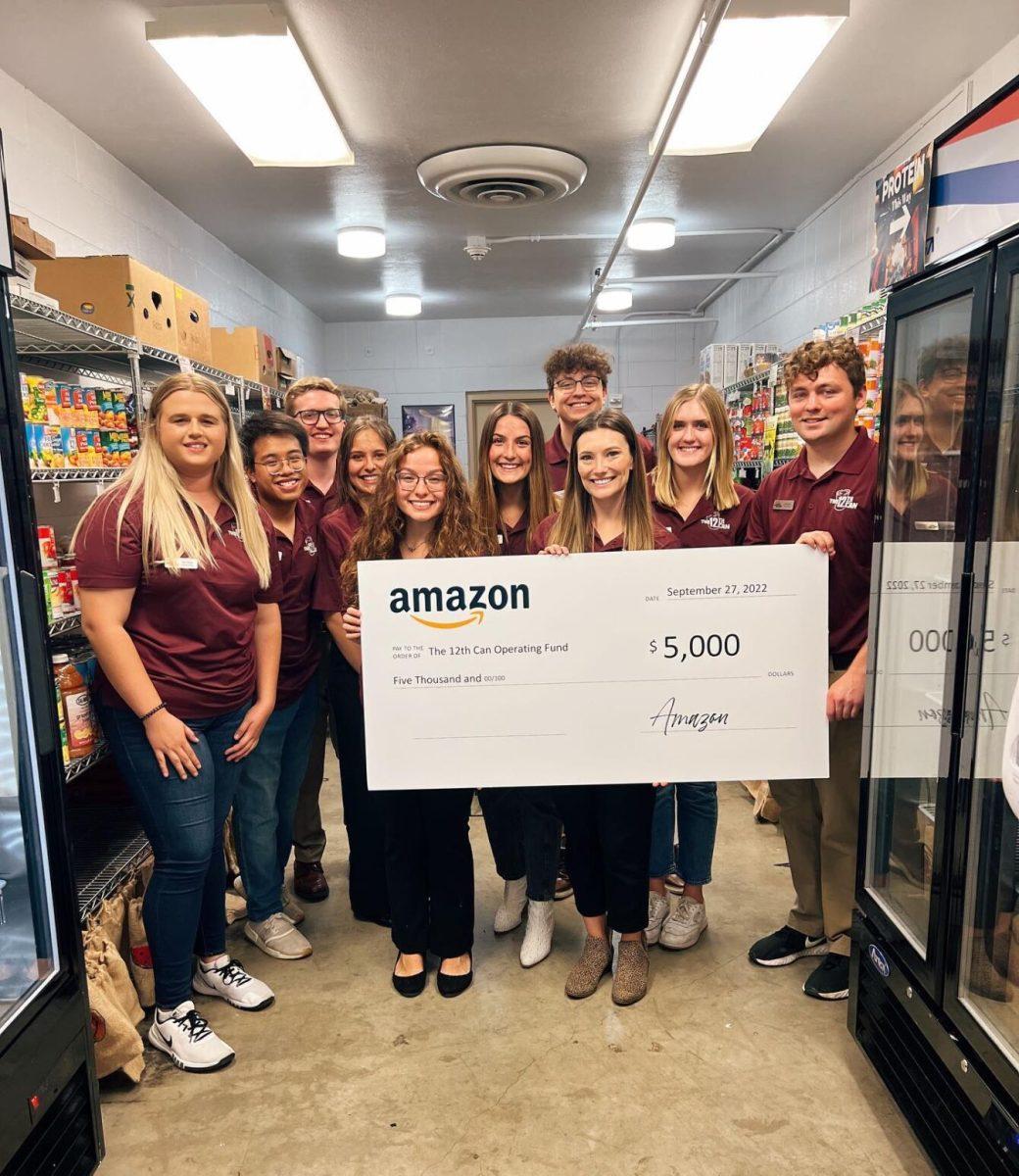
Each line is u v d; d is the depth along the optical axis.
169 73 2.80
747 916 2.48
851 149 3.74
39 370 2.66
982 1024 1.33
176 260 4.21
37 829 1.42
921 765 1.66
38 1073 1.36
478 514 1.99
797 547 1.76
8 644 1.37
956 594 1.38
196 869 1.82
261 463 2.10
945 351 1.51
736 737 1.82
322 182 3.92
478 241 4.82
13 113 2.77
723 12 2.16
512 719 1.83
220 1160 1.59
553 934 2.37
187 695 1.76
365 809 2.39
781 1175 1.52
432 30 2.59
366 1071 1.82
